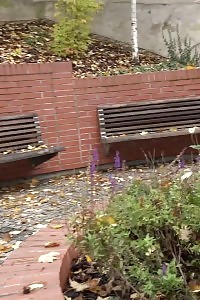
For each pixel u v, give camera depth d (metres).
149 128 8.24
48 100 7.61
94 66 9.39
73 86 7.81
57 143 7.70
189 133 8.09
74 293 2.95
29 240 3.64
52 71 7.64
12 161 6.76
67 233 3.25
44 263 3.11
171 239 2.85
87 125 7.94
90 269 3.20
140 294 2.64
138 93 8.30
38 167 7.52
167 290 2.59
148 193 3.11
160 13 10.57
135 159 8.25
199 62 10.02
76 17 9.60
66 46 9.58
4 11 10.88
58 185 7.11
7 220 5.49
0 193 6.84
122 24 10.80
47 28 10.77
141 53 10.55
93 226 2.77
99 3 9.91
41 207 5.93
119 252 2.66
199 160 4.45
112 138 7.79
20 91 7.38
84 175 7.63
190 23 10.38
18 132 7.26
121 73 9.03
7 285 2.85
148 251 2.65
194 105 8.55
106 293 2.89
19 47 9.65
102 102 8.05
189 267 2.88
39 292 2.70
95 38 10.84
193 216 2.79
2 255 4.38
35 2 11.14
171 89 8.49
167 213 2.81
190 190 2.97
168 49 10.34
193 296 2.64
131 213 2.79
